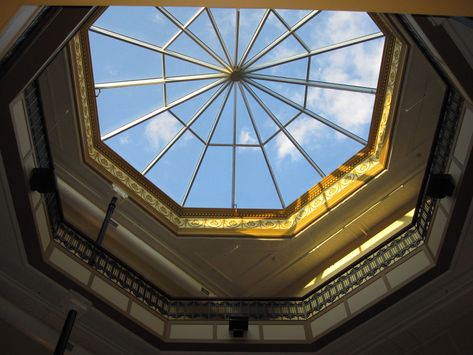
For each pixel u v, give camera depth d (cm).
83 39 1115
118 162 1333
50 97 1153
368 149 1329
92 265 1016
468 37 702
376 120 1278
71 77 1130
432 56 844
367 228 1382
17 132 792
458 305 983
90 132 1258
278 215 1427
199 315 1123
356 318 1023
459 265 955
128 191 1333
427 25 711
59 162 1261
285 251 1418
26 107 824
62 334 827
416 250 1021
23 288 929
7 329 959
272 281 1470
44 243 927
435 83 1148
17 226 872
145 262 1380
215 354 1058
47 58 720
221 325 1105
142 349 1037
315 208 1384
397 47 1129
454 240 926
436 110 1203
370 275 1075
